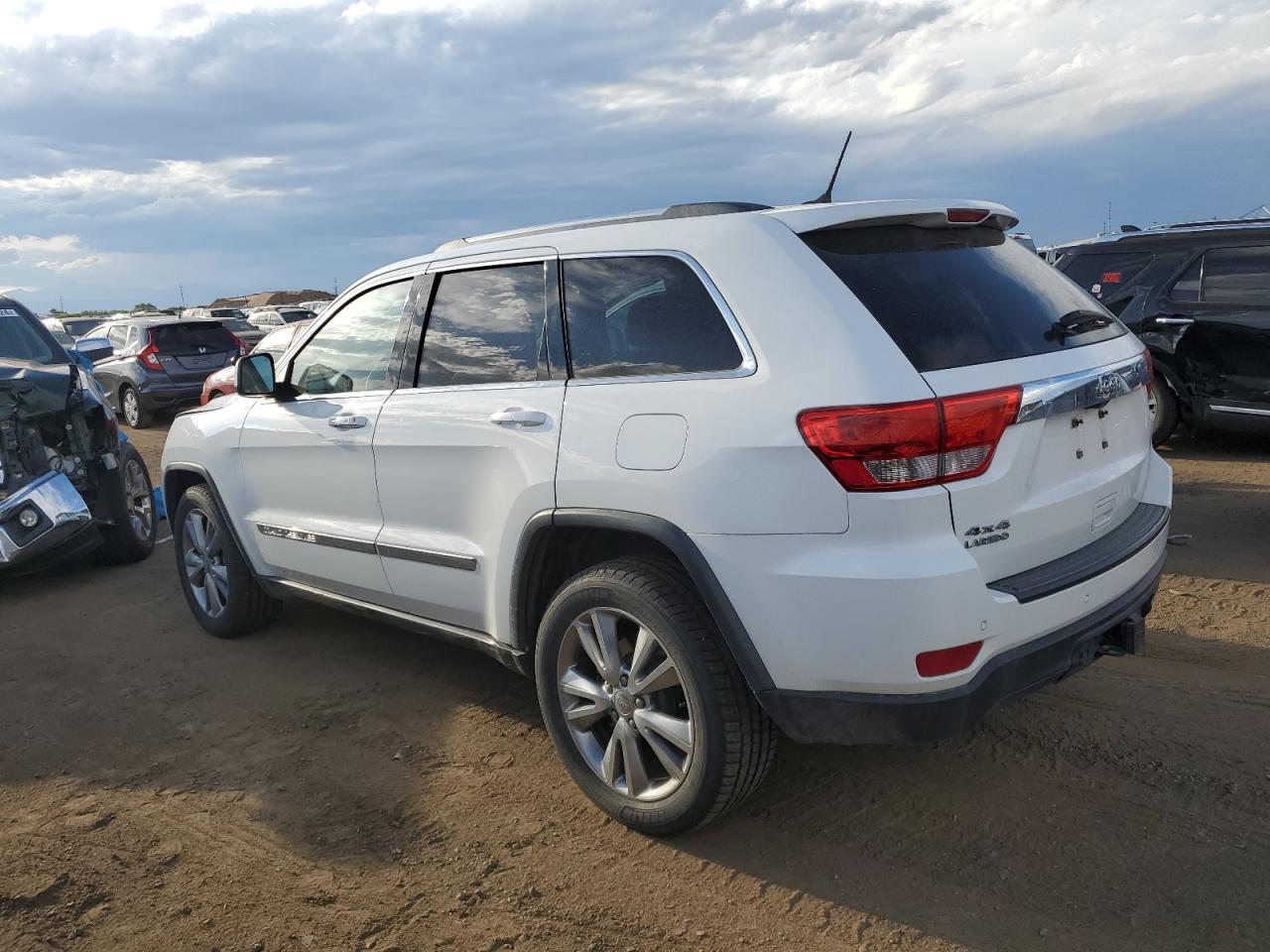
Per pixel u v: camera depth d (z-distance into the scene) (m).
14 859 3.12
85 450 6.34
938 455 2.52
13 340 6.83
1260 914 2.58
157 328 14.91
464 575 3.58
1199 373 8.16
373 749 3.79
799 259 2.80
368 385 4.05
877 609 2.52
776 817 3.17
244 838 3.20
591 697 3.16
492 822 3.23
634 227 3.21
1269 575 5.27
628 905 2.78
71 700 4.40
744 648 2.72
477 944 2.64
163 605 5.77
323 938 2.68
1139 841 2.93
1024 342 2.85
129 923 2.77
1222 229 8.23
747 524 2.68
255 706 4.24
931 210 2.99
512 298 3.49
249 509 4.70
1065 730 3.63
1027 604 2.66
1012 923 2.61
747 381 2.74
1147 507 3.31
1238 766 3.31
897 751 3.54
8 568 5.78
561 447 3.12
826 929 2.63
